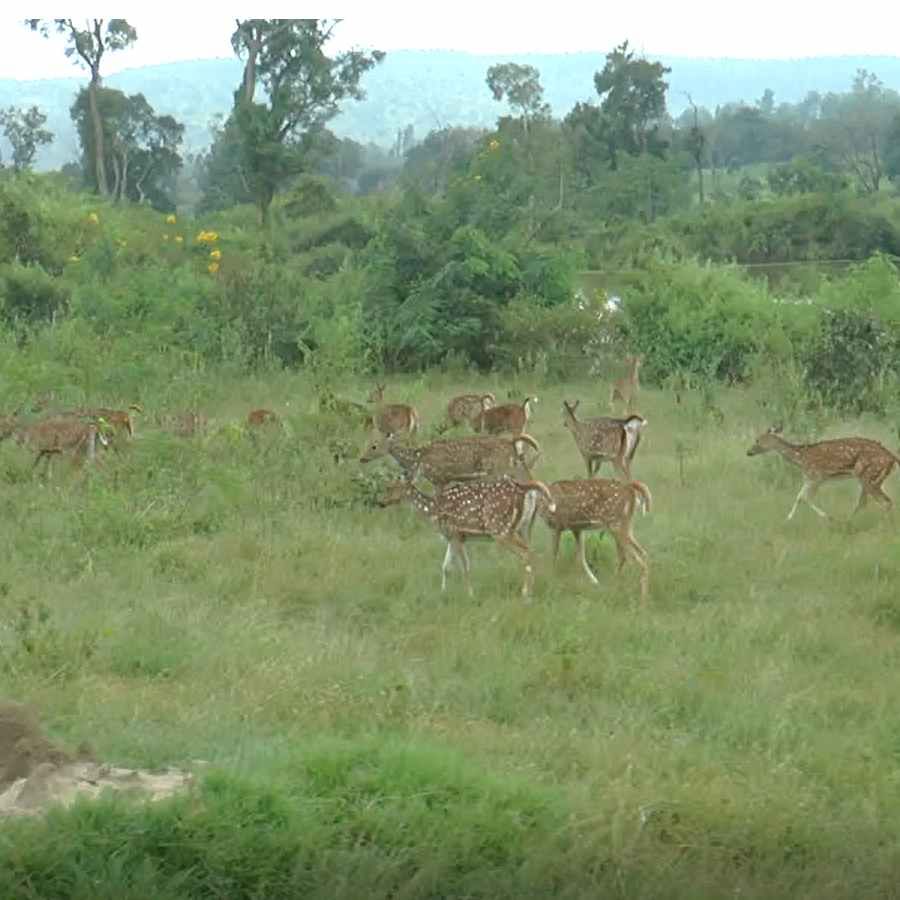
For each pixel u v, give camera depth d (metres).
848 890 7.17
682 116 138.62
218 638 11.62
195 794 7.74
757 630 12.10
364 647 11.68
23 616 11.12
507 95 93.50
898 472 18.97
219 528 15.38
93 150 76.88
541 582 13.79
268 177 58.50
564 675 10.80
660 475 18.73
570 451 20.98
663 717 10.09
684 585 13.62
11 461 18.31
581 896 6.97
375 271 31.08
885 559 14.17
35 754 8.54
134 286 30.14
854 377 24.48
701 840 7.54
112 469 17.34
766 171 93.50
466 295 30.22
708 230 60.31
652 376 29.59
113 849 7.18
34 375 23.12
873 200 68.62
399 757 8.20
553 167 67.94
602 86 78.81
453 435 21.31
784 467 18.41
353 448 18.31
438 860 7.13
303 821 7.39
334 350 27.78
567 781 8.62
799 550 14.74
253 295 30.16
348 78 60.56
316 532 15.21
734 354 29.34
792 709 10.23
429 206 32.28
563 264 31.67
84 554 14.19
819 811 8.03
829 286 31.03
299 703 10.02
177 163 80.94
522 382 28.72
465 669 11.21
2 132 93.81
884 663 11.59
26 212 40.25
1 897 6.87
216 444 18.62
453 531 13.55
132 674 10.85
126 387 24.33
